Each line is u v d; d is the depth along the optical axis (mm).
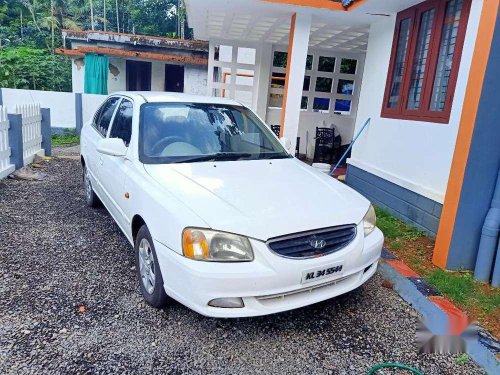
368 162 6562
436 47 4906
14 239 4215
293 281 2590
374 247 3084
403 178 5469
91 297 3174
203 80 16438
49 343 2602
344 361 2604
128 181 3438
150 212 2939
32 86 16344
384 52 6215
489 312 3117
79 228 4629
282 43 10320
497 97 3398
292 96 6840
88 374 2357
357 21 6703
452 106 4547
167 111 3904
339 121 10656
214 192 2924
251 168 3521
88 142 5098
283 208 2814
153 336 2738
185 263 2549
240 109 4387
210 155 3643
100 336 2703
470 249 3760
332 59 11781
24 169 7113
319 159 9750
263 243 2545
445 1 4766
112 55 15305
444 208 3834
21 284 3311
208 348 2656
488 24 3316
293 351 2676
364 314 3154
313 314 3125
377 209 5844
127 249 4105
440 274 3656
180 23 30938
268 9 6457
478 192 3604
